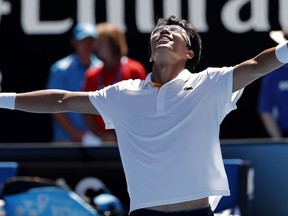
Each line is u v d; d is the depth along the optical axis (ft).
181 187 35.70
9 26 86.07
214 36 83.97
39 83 86.17
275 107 72.74
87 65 77.82
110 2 84.74
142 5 84.33
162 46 36.94
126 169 37.14
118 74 71.97
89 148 63.93
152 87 37.19
